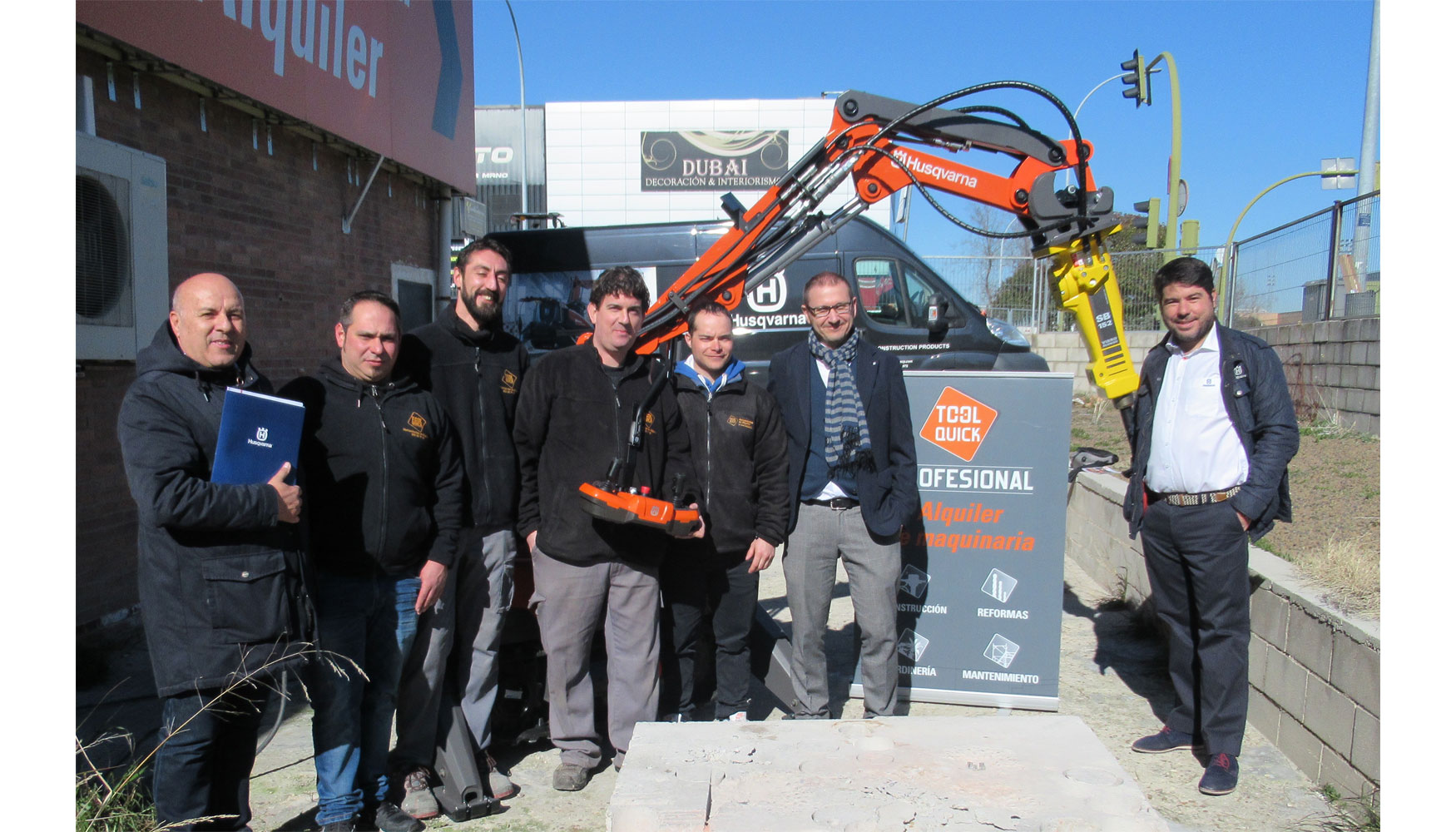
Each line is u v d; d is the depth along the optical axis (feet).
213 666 8.04
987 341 28.63
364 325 9.37
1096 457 22.44
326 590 9.41
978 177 15.21
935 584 13.93
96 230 15.28
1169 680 14.65
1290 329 31.68
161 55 16.19
